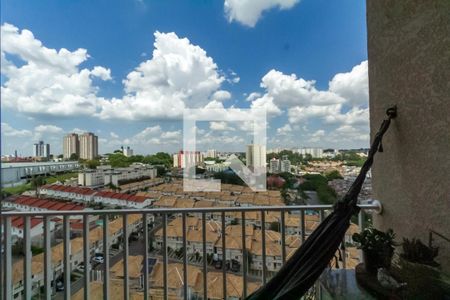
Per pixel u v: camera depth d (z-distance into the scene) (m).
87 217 1.86
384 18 1.61
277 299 1.20
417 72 1.34
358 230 1.77
